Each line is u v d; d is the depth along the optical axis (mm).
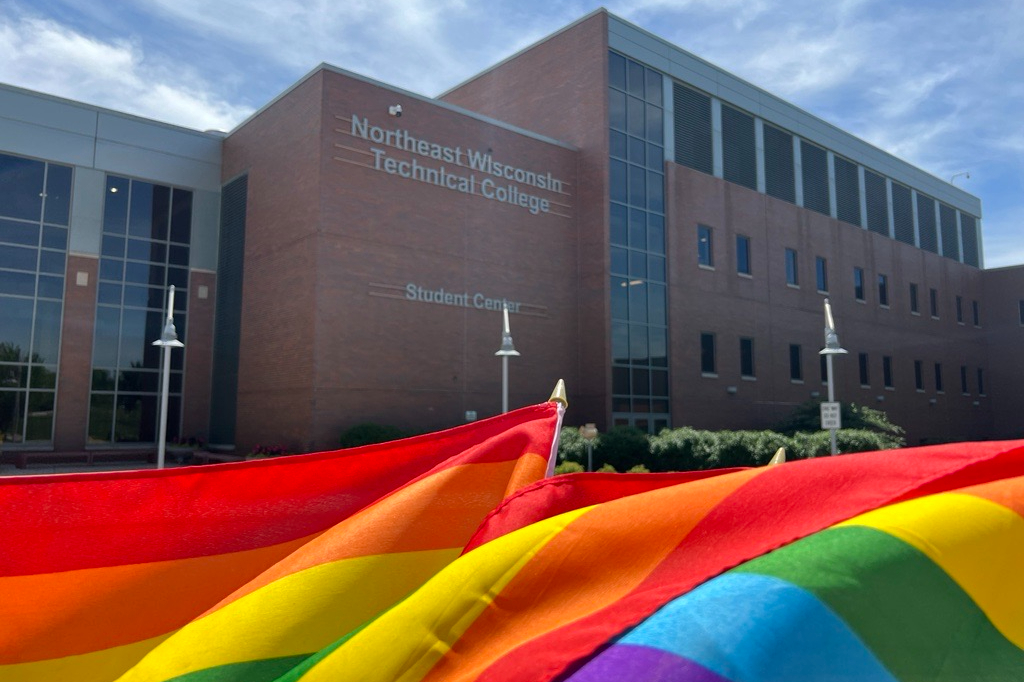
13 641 2057
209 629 1581
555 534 1191
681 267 29141
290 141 23219
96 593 2127
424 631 1139
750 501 1149
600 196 26859
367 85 22688
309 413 20906
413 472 2416
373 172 22531
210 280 27391
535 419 2244
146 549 2193
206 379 27000
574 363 26797
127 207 26391
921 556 1009
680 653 835
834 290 36156
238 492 2301
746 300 31578
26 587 2094
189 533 2238
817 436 24328
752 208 32500
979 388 46250
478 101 32125
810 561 966
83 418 25078
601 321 26344
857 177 39000
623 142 27891
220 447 25672
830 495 1145
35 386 24422
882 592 948
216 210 27703
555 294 26531
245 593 1660
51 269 24984
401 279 22766
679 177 29547
